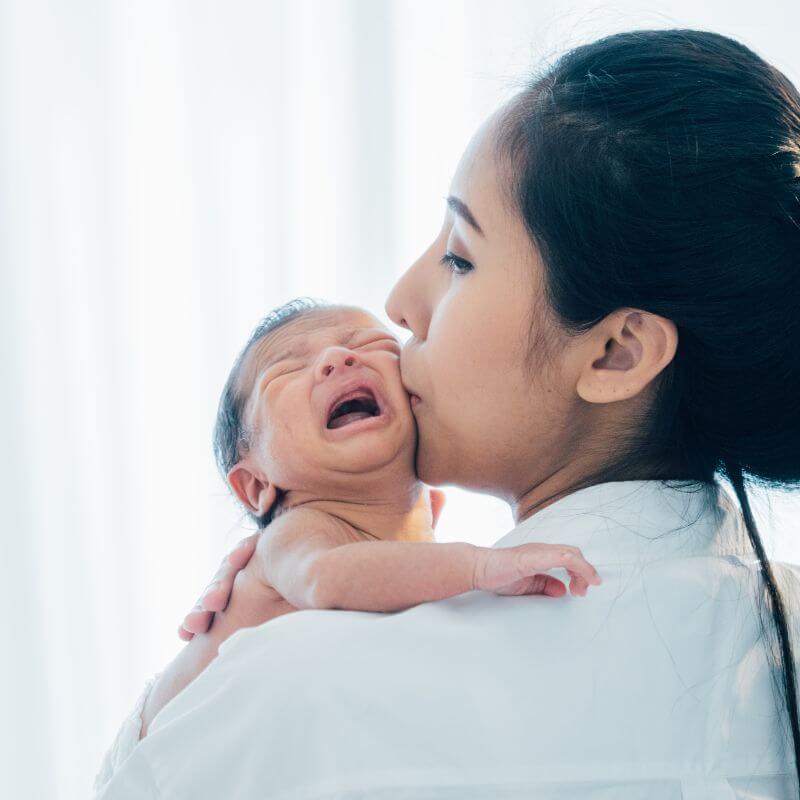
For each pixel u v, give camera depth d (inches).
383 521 41.3
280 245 77.5
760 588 30.2
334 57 78.4
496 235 32.7
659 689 28.2
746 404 31.4
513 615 28.8
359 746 27.5
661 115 30.5
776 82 31.8
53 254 77.8
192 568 77.8
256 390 43.1
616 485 31.9
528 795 27.2
